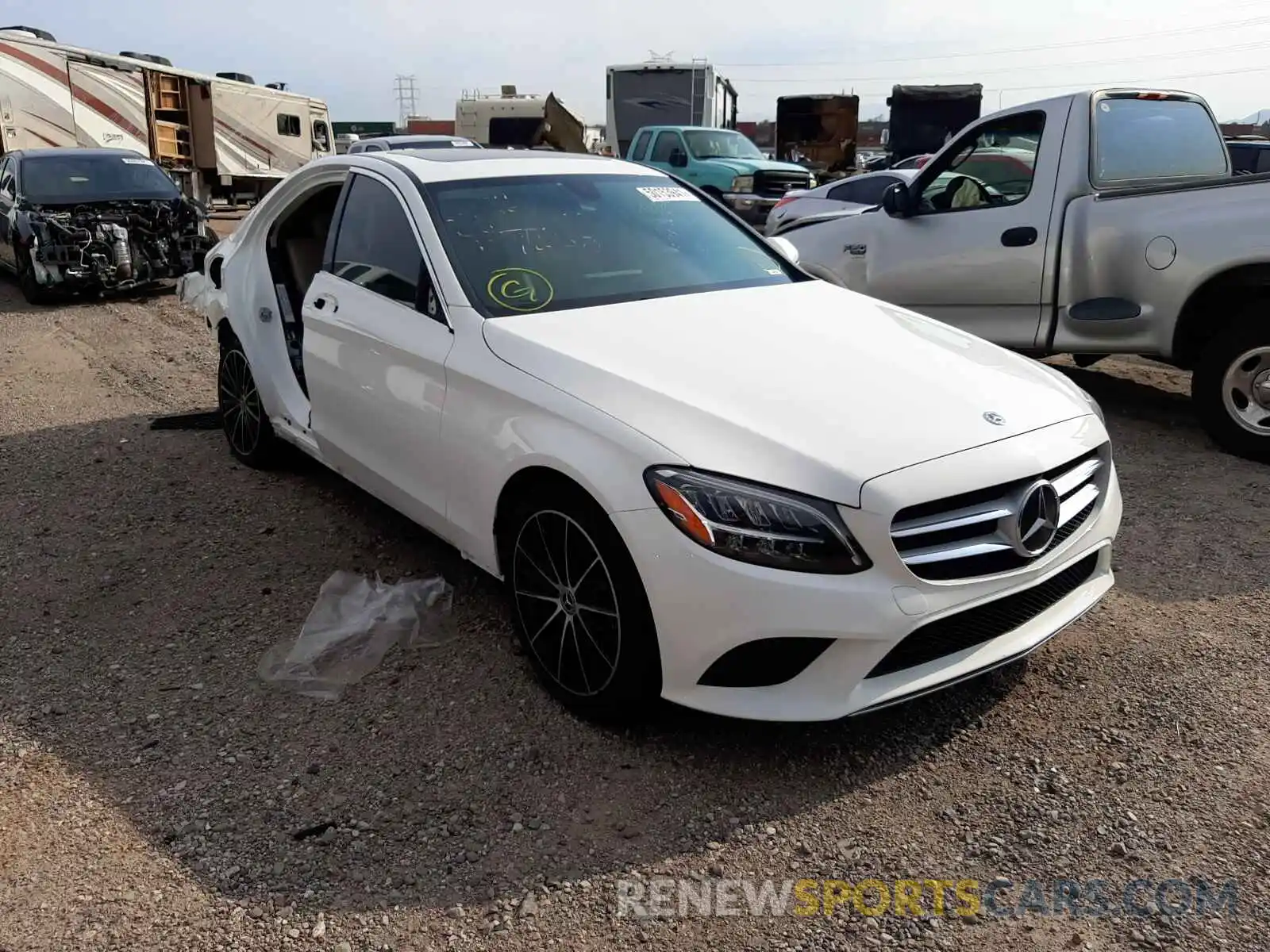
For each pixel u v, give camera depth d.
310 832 2.59
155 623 3.71
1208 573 3.96
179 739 2.99
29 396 6.97
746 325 3.40
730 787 2.74
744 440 2.64
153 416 6.45
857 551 2.53
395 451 3.68
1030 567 2.76
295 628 3.65
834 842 2.54
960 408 2.88
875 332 3.48
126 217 10.81
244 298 5.03
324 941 2.25
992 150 6.30
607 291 3.66
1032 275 6.02
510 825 2.61
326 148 23.86
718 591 2.54
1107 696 3.13
